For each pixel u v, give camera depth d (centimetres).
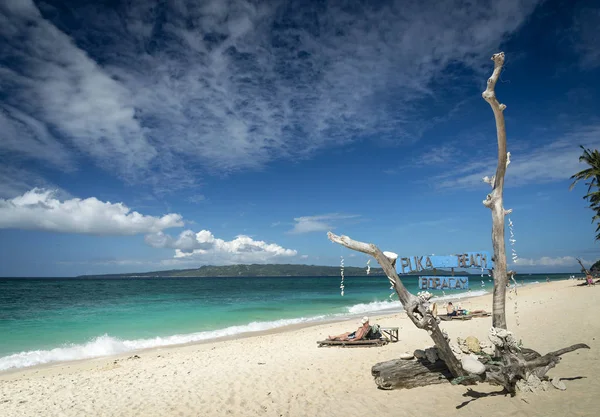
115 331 2297
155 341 1928
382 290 7088
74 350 1695
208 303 4328
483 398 680
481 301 3322
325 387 878
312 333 1953
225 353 1441
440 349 733
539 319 1586
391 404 701
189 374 1112
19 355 1614
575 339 1097
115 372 1211
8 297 5331
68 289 7838
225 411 773
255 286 9856
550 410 597
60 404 893
